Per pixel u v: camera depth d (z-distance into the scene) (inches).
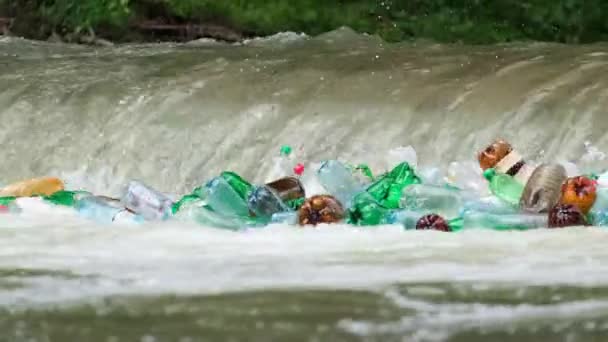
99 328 502.6
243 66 1307.8
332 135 1123.3
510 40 1747.0
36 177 1179.9
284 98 1183.6
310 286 589.6
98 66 1395.2
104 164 1171.9
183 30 1852.9
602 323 496.1
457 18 1771.7
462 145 1066.1
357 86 1188.5
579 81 1109.7
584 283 585.6
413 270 634.8
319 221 829.2
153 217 874.8
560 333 480.1
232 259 691.4
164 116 1190.3
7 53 1605.6
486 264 651.5
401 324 499.2
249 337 481.7
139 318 521.7
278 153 1125.7
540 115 1053.8
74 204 954.7
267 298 560.1
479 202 844.0
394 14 1784.0
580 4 1744.6
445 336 476.7
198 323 509.4
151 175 1154.7
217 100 1202.0
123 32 1871.3
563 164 934.4
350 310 529.7
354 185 907.4
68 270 663.1
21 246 769.6
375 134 1108.5
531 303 538.9
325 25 1790.1
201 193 875.4
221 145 1152.2
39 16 1935.3
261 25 1812.3
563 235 754.8
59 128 1208.8
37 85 1298.0
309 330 492.1
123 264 682.8
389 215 821.9
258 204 858.8
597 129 1016.2
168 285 602.5
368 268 644.7
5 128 1223.5
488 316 512.4
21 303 559.8
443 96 1128.8
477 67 1224.2
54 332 496.7
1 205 944.3
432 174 952.3
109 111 1216.8
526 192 846.5
